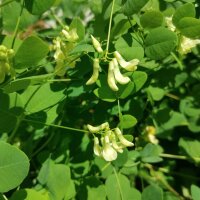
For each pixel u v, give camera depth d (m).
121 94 0.13
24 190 0.12
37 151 0.14
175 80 0.17
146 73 0.14
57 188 0.13
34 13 0.12
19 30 0.14
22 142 0.15
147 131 0.16
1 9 0.14
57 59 0.13
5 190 0.11
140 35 0.13
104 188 0.13
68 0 0.21
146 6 0.14
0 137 0.14
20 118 0.13
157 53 0.12
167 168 0.18
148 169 0.18
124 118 0.13
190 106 0.18
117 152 0.13
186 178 0.19
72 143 0.15
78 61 0.14
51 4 0.12
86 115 0.15
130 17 0.13
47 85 0.13
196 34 0.13
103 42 0.14
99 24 0.14
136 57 0.13
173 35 0.12
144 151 0.16
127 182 0.14
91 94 0.14
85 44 0.13
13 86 0.11
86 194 0.13
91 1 0.14
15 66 0.12
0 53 0.11
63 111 0.14
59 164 0.13
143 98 0.16
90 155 0.15
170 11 0.14
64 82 0.14
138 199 0.14
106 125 0.12
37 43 0.11
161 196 0.14
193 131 0.17
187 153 0.17
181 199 0.17
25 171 0.11
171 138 0.18
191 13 0.13
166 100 0.18
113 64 0.12
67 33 0.12
